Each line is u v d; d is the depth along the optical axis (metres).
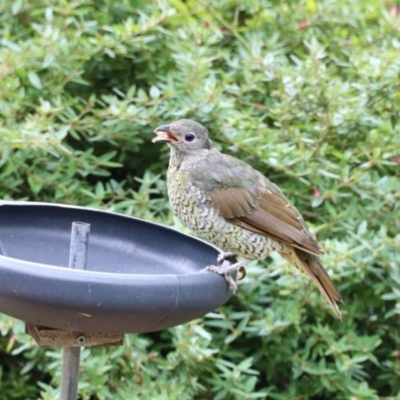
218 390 10.06
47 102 9.98
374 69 10.90
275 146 10.41
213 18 12.23
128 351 9.60
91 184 11.29
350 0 13.33
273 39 11.90
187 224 8.55
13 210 7.22
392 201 10.55
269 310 9.91
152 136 10.79
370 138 10.81
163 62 11.34
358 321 10.91
